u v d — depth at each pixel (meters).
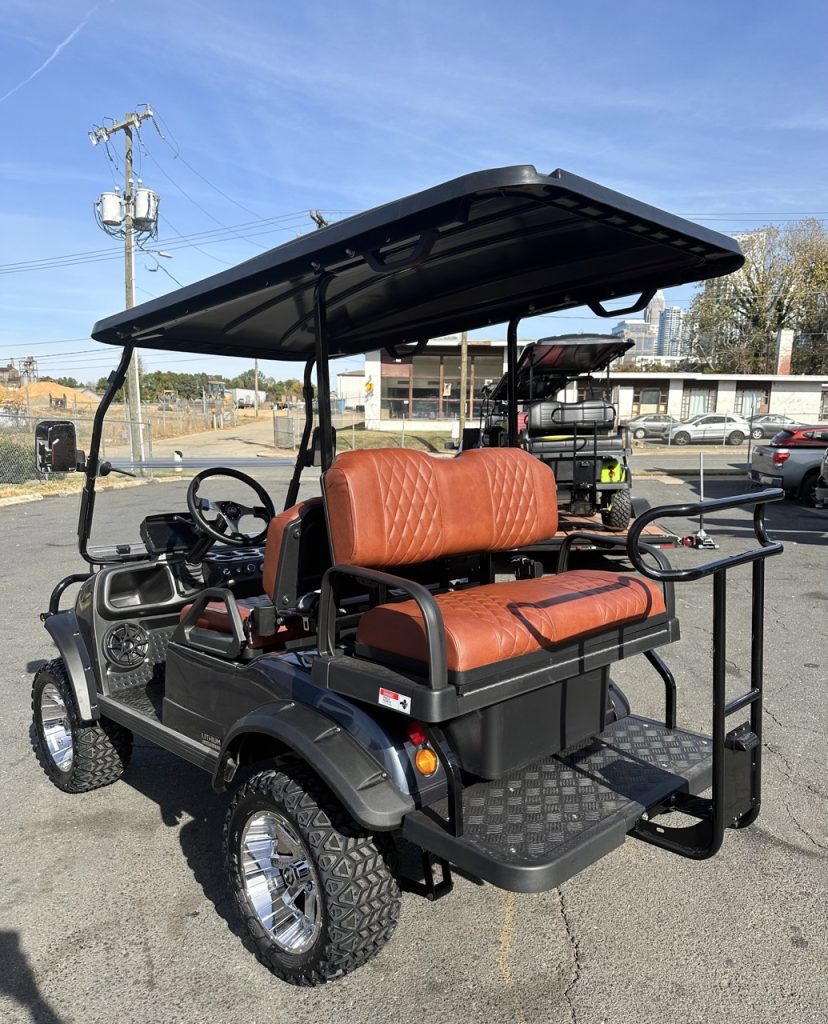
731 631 6.42
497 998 2.42
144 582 3.81
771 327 51.16
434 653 2.08
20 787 3.91
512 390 3.69
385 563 2.66
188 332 3.68
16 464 18.67
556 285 3.11
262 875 2.63
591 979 2.50
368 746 2.31
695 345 54.53
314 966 2.38
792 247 49.97
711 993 2.42
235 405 63.88
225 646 2.90
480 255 2.70
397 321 3.65
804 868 3.10
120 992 2.47
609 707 3.13
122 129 22.62
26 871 3.16
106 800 3.77
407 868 3.14
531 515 3.20
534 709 2.44
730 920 2.79
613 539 3.22
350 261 2.45
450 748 2.42
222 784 2.70
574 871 2.13
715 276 2.95
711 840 2.35
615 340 9.75
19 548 10.57
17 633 6.59
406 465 2.74
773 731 4.40
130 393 22.92
